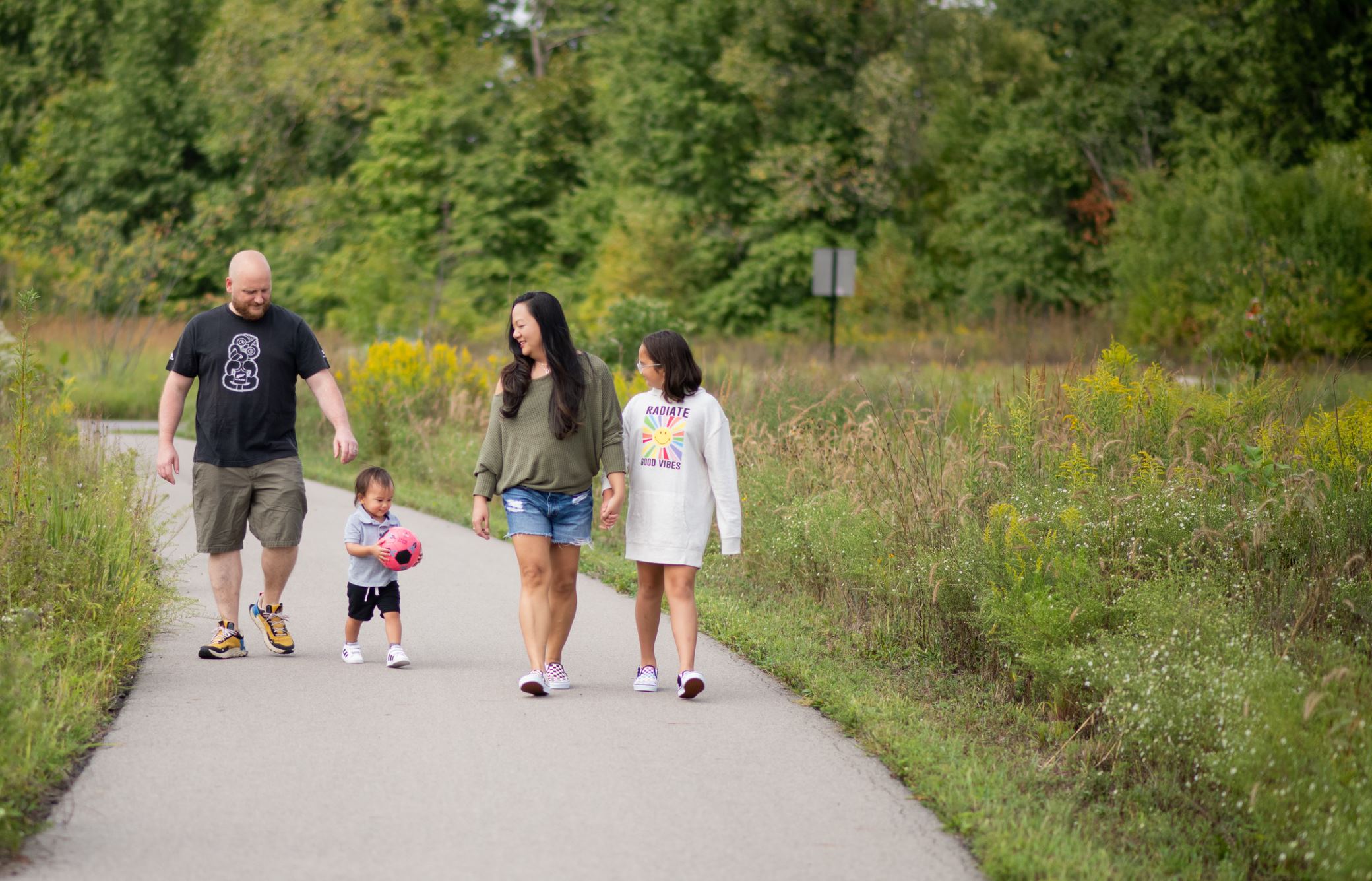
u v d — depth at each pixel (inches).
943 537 796.0
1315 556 695.1
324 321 4421.8
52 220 4525.1
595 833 478.9
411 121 4301.2
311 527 1258.6
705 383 1584.6
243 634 808.9
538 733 605.3
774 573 954.7
